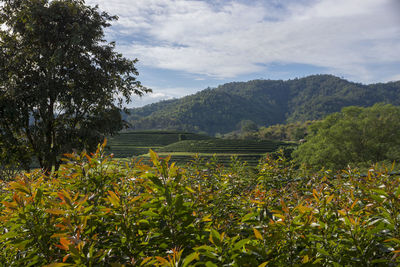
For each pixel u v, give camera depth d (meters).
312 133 50.66
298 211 1.91
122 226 1.74
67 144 14.04
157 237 1.80
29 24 13.65
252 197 2.84
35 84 14.58
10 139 13.35
